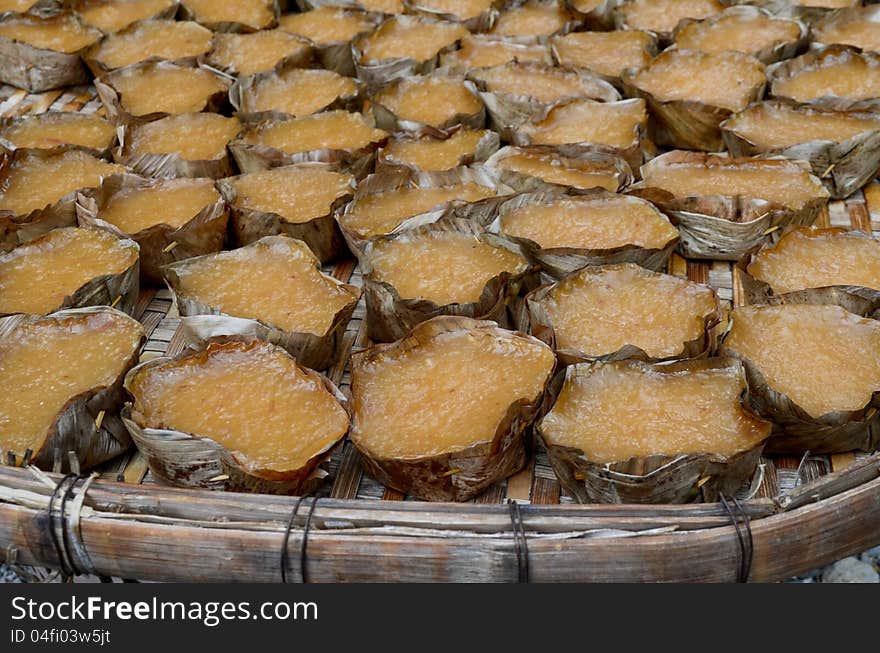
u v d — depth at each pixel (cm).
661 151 101
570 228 88
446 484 74
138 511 72
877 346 79
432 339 79
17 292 84
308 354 81
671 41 108
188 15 113
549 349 78
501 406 76
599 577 70
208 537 71
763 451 77
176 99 101
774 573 71
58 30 111
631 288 82
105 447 77
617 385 76
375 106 98
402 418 76
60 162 94
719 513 71
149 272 88
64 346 79
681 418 75
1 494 72
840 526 71
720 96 100
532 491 76
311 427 75
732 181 92
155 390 77
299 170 92
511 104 98
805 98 100
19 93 107
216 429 75
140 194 91
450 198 91
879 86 100
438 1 115
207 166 93
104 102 101
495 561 70
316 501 71
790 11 110
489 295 81
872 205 94
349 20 112
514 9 113
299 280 84
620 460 73
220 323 80
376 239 85
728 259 90
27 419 76
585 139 96
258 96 102
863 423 76
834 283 84
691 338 79
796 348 79
